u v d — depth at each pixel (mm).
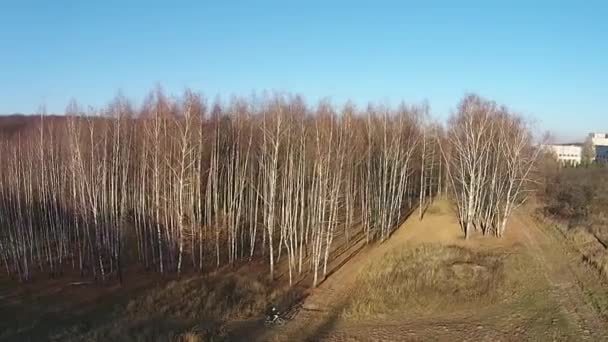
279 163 50906
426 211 62812
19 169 49906
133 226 49656
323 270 42000
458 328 28328
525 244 47438
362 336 28094
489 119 56406
